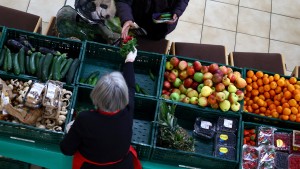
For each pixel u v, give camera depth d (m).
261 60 3.54
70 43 3.05
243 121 2.96
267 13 4.73
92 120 2.09
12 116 2.65
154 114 2.88
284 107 3.02
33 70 2.82
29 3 4.23
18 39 3.01
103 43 3.35
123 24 3.04
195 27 4.47
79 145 2.25
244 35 4.54
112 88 1.96
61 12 3.24
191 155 2.71
